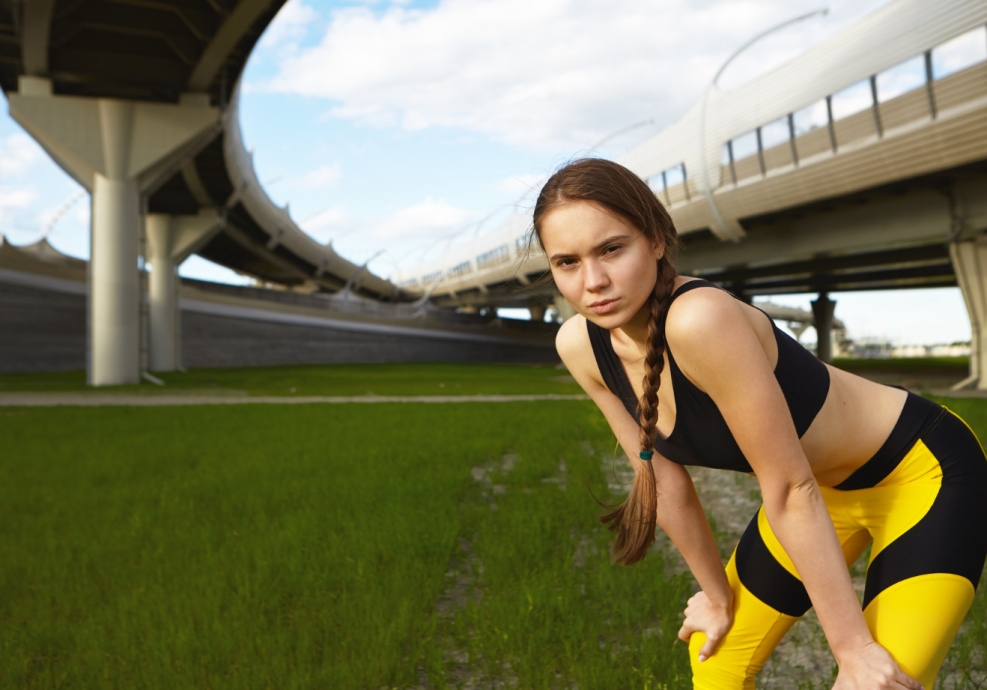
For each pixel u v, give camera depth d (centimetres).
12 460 825
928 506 139
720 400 123
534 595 312
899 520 142
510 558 379
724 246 3378
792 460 124
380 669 252
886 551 141
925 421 144
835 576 127
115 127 2738
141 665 252
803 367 136
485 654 268
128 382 2808
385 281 9938
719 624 166
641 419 135
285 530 446
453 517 477
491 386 2866
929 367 4688
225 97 2927
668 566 405
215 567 365
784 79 2536
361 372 4438
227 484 635
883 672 123
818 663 279
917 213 2464
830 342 5541
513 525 441
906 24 2058
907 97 2088
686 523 163
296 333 5844
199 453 868
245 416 1441
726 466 143
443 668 262
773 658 287
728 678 167
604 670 245
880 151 2214
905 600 132
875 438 143
